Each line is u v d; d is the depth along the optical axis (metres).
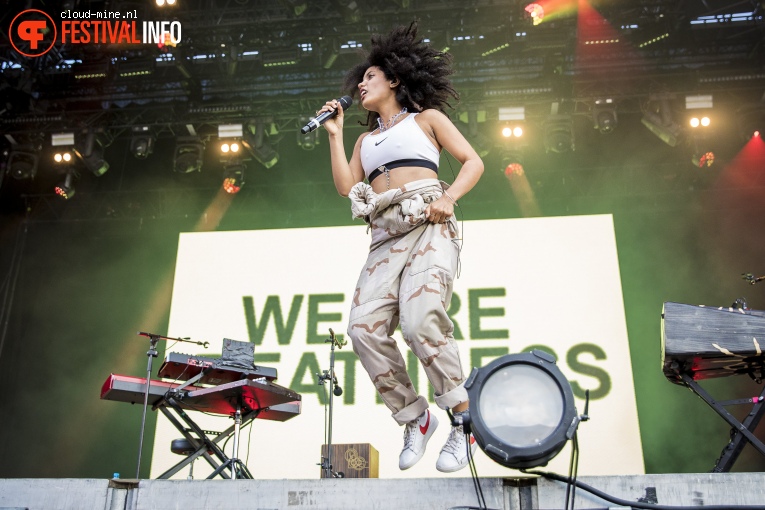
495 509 1.49
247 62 8.26
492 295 7.64
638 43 7.91
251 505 1.57
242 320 7.83
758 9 7.57
